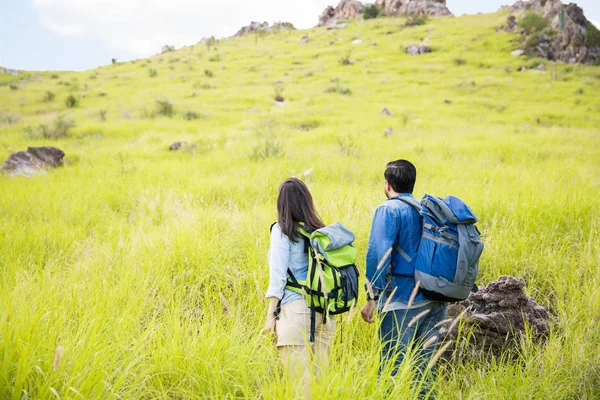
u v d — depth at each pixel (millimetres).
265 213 6988
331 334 3047
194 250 5430
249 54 66500
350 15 97875
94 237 6426
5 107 35531
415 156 12742
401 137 17844
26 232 6617
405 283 3170
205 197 8836
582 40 52969
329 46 67000
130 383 2951
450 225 3066
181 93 38531
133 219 7715
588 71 46906
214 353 3109
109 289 4285
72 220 7773
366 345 3598
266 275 4848
